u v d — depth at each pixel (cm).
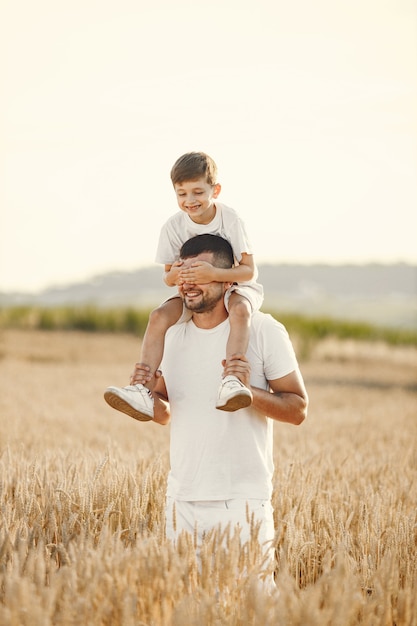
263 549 394
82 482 500
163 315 433
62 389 1770
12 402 1447
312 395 1825
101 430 1150
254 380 422
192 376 417
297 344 3034
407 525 473
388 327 3284
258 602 329
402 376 2456
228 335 418
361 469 762
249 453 409
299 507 526
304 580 454
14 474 602
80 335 3447
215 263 422
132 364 2547
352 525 540
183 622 321
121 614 329
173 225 485
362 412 1462
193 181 461
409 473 759
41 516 456
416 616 354
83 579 344
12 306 3650
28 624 316
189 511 410
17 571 352
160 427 1195
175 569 346
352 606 340
